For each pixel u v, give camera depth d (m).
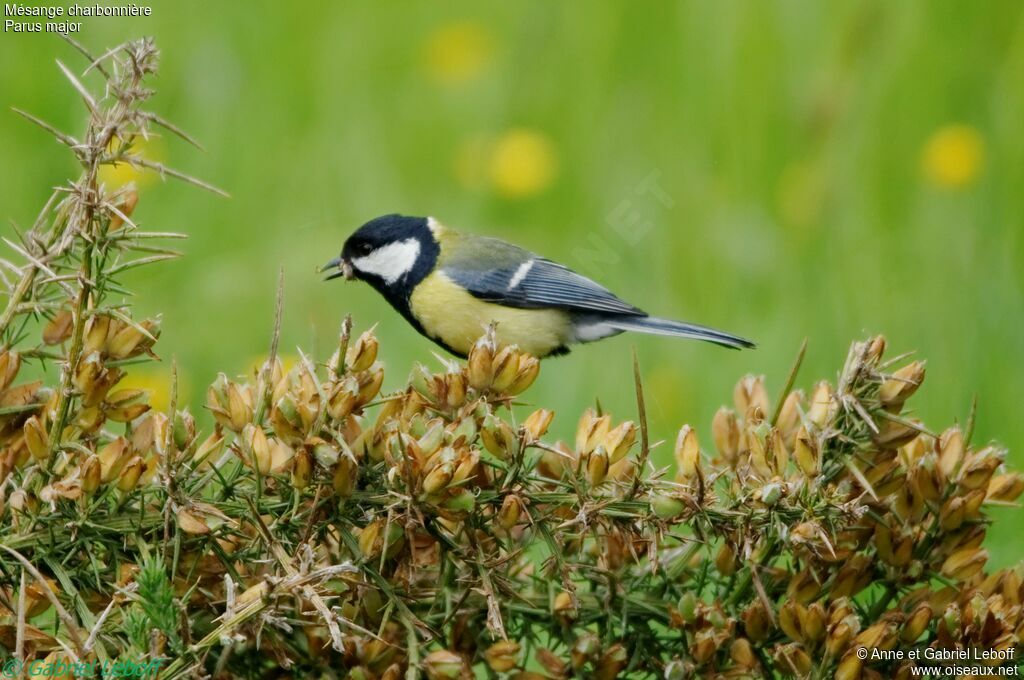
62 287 4.19
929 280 9.78
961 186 10.44
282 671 4.24
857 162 10.76
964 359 9.09
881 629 4.25
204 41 11.37
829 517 4.15
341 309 9.81
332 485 4.01
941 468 4.56
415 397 4.36
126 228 3.96
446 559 4.13
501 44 12.04
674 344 9.62
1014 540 7.43
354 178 10.90
